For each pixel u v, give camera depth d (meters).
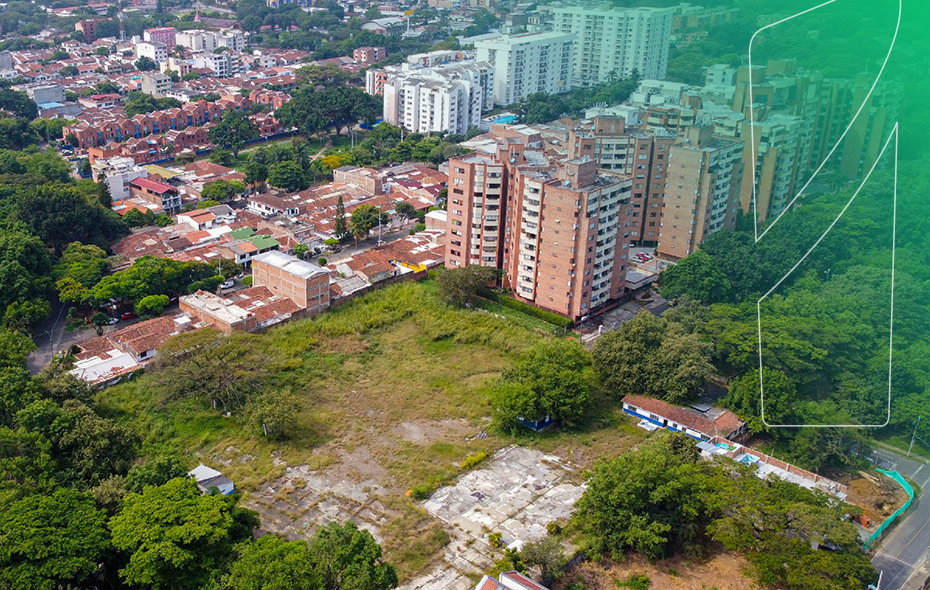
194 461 137.00
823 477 138.75
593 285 191.38
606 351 164.38
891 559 123.12
